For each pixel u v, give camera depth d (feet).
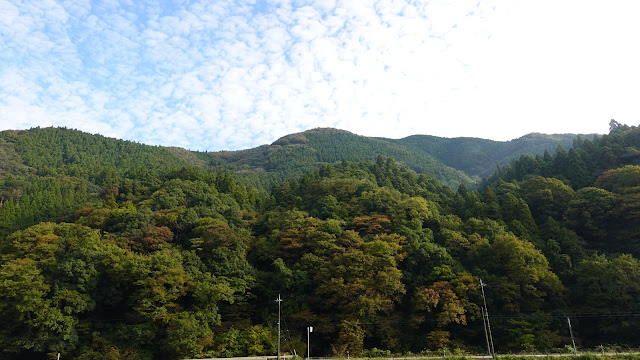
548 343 204.03
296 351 211.20
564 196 317.83
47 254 228.43
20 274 199.31
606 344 210.59
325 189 364.99
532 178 348.18
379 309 220.23
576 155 365.61
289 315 230.27
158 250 251.80
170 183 363.35
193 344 195.93
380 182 403.54
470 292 229.45
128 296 227.40
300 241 277.23
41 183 407.44
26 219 309.22
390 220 304.71
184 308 222.69
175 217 287.07
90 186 430.20
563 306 228.43
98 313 220.64
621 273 218.79
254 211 358.43
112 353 191.11
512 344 209.67
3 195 369.71
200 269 242.99
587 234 289.74
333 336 224.94
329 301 228.63
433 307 225.56
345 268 234.58
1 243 260.42
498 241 254.27
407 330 222.69
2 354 193.47
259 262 279.49
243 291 235.40
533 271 231.50
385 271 233.35
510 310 226.38
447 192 400.26
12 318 196.34
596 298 226.58
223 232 266.57
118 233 268.62
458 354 193.77
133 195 362.74
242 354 207.21
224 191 386.11
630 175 298.97
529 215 302.04
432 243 267.59
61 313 196.65
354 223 301.84
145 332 199.52
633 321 207.10
